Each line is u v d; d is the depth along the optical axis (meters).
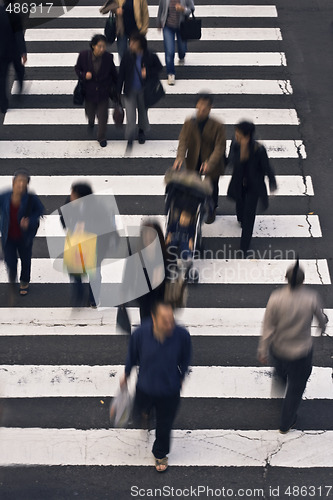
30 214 10.55
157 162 13.63
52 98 15.02
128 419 9.41
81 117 14.61
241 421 9.73
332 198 13.01
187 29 14.51
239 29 16.50
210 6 17.14
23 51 14.60
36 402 9.95
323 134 14.19
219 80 15.27
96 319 11.03
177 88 15.05
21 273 11.24
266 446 9.45
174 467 9.22
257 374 10.30
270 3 17.19
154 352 8.22
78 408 9.88
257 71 15.48
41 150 13.90
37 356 10.55
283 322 8.64
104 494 8.96
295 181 13.28
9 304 11.27
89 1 17.38
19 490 8.99
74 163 13.63
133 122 13.48
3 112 14.66
